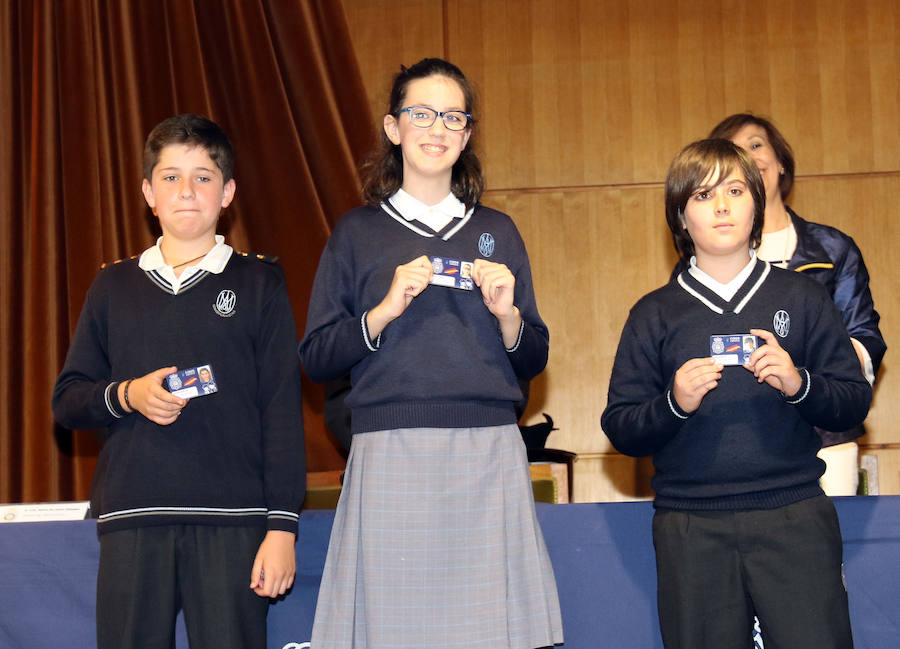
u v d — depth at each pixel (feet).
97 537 6.52
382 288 6.16
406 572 5.65
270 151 13.05
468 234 6.38
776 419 5.98
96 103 12.74
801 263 8.55
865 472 10.03
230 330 6.37
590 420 14.32
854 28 14.30
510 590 5.75
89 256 12.38
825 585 5.68
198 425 6.15
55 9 12.87
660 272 14.40
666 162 14.46
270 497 6.17
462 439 5.85
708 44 14.49
